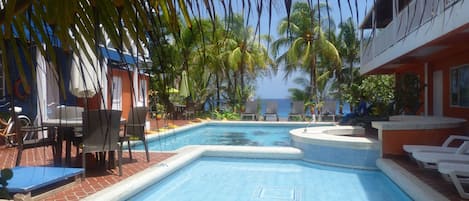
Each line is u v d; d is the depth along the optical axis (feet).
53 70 4.05
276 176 24.77
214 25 3.82
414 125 25.71
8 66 4.18
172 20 3.77
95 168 21.39
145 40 3.83
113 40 3.83
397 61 41.24
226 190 21.09
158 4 3.77
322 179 23.80
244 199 19.17
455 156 18.76
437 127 26.03
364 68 57.72
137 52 3.86
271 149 30.12
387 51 41.91
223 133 54.24
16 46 4.13
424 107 45.42
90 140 18.06
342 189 21.25
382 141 25.85
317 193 20.39
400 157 25.55
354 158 26.61
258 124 61.67
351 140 26.99
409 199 18.83
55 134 21.07
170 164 23.09
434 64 43.93
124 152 28.04
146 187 19.60
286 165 28.58
